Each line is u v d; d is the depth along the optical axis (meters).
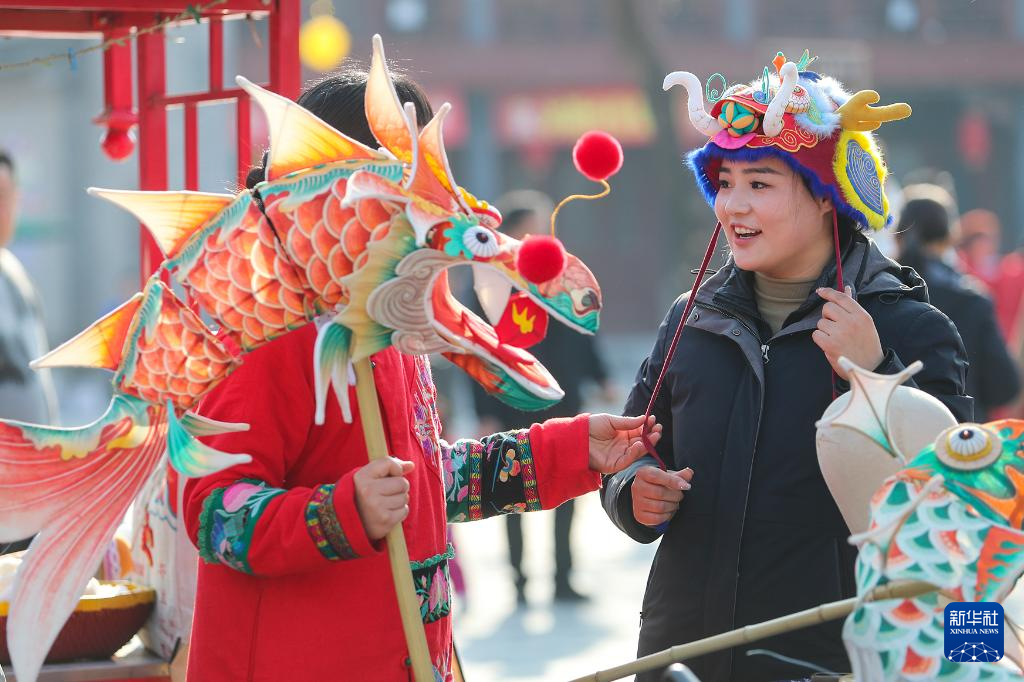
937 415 3.38
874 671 3.03
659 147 27.20
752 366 4.20
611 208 41.84
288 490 3.71
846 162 4.04
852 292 4.10
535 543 14.75
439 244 3.45
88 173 34.09
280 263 3.54
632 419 4.23
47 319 34.22
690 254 26.95
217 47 5.58
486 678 9.33
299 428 3.73
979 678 2.97
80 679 4.65
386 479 3.51
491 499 4.24
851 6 41.19
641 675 4.37
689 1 40.59
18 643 3.50
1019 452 3.04
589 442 4.23
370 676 3.70
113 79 6.24
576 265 3.53
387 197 3.38
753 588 4.16
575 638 10.52
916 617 3.02
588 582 12.71
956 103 42.12
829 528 4.12
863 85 37.56
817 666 3.99
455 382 17.03
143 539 4.92
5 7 5.10
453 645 4.20
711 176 4.34
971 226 15.15
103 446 3.61
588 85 41.03
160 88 5.86
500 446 4.24
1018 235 42.00
